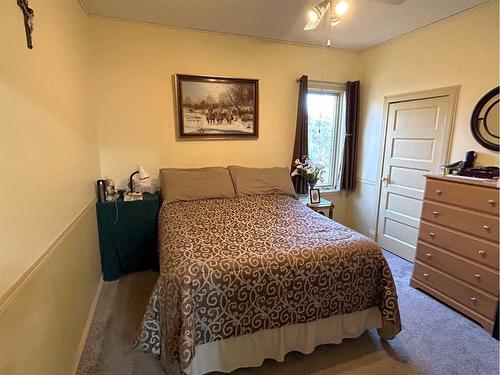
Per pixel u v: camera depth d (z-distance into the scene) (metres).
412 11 2.59
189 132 3.23
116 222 2.73
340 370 1.72
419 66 3.05
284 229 2.13
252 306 1.61
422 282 2.61
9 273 1.00
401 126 3.30
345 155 3.95
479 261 2.13
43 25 1.50
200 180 3.07
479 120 2.50
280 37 3.34
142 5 2.51
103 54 2.83
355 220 4.12
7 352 0.96
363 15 2.68
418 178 3.13
